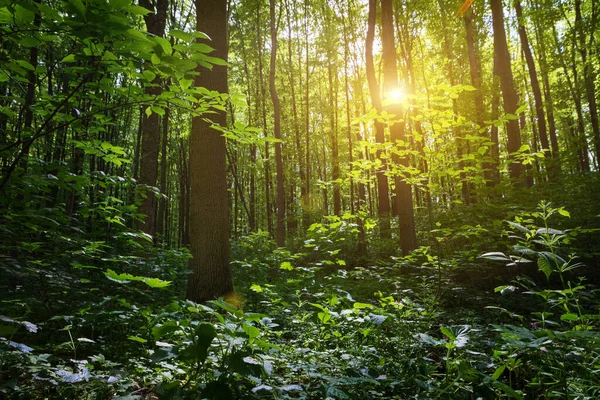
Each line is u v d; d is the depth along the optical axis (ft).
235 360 6.83
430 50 69.62
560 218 21.59
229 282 18.93
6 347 7.93
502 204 21.59
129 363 9.86
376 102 37.83
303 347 11.67
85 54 8.77
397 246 36.37
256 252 36.01
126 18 7.52
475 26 58.29
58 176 13.61
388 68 29.66
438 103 15.34
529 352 8.27
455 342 7.95
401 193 27.58
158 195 18.78
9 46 13.96
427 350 12.02
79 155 20.71
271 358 9.07
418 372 9.35
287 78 85.30
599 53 50.24
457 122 15.20
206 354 7.02
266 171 76.38
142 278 7.86
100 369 9.60
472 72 52.13
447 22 58.18
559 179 25.55
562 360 7.87
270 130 80.94
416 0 56.44
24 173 13.09
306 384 8.95
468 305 17.98
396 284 18.56
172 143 84.43
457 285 19.61
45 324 11.75
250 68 86.43
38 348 9.34
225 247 19.07
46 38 7.94
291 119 80.53
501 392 8.34
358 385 8.45
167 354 6.95
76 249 15.16
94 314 9.67
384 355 10.53
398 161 18.98
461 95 38.40
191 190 19.33
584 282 19.40
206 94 10.31
